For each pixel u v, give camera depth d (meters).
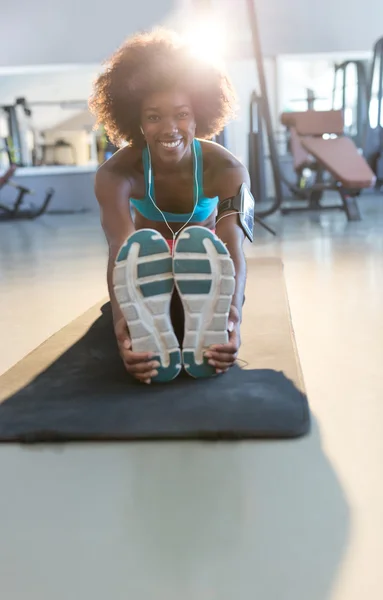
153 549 0.89
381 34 7.74
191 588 0.81
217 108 1.67
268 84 8.34
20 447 1.22
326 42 7.76
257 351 1.70
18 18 7.56
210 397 1.38
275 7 7.62
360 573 0.82
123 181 1.65
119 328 1.49
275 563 0.84
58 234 5.60
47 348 1.83
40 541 0.92
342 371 1.60
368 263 3.15
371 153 7.34
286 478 1.06
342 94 7.79
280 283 2.65
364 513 0.95
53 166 8.64
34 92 8.66
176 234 1.82
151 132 1.52
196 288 1.38
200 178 1.67
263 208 6.97
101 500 1.02
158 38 1.57
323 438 1.21
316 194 6.16
